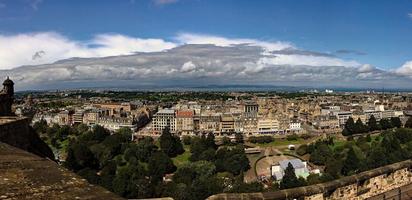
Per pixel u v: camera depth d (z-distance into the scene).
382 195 20.22
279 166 192.75
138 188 144.00
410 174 21.89
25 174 9.44
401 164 21.53
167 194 139.12
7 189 8.45
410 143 190.00
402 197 19.95
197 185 142.62
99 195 8.45
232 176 188.88
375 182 20.30
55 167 10.23
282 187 135.50
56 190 8.56
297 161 196.12
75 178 9.41
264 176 196.62
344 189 18.89
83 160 188.12
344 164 163.38
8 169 9.80
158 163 193.88
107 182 147.75
